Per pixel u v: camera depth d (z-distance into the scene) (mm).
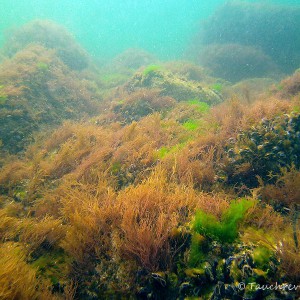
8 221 3846
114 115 8977
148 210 3170
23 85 9055
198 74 15617
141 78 11648
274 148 4191
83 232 3041
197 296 2396
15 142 7098
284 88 8508
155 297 2561
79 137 6066
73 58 16500
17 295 2447
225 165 4375
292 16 20062
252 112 5188
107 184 4551
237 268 2412
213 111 7066
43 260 3291
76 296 2840
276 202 3479
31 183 5027
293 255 2242
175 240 2830
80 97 11016
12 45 15500
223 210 3039
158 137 5961
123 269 2824
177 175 4293
